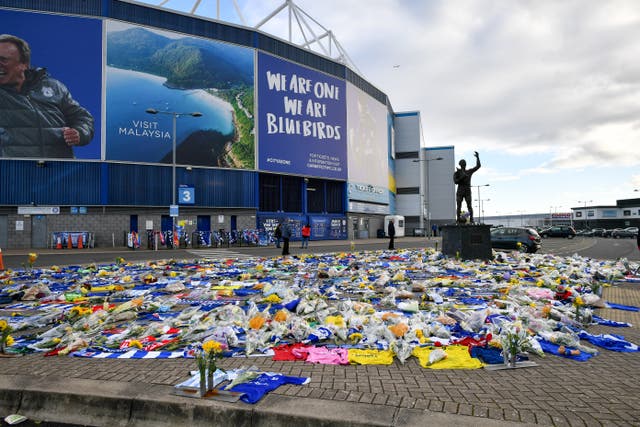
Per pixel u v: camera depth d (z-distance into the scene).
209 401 2.89
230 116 33.03
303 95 38.41
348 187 43.19
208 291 8.18
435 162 71.12
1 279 10.43
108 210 28.00
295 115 37.59
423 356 3.96
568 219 109.19
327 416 2.65
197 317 5.45
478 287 8.66
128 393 3.06
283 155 36.31
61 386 3.22
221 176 32.34
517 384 3.30
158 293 8.16
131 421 2.94
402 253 18.72
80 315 5.85
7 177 26.06
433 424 2.55
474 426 2.54
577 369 3.71
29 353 4.25
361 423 2.58
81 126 27.59
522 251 20.28
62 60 27.48
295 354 4.05
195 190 31.05
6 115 26.30
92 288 8.76
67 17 27.73
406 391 3.12
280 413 2.71
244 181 33.41
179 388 3.12
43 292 7.92
